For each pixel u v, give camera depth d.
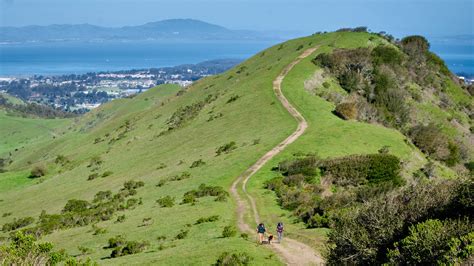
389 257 20.45
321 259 30.94
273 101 88.81
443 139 77.81
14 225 62.69
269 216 43.69
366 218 24.41
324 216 40.16
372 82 101.38
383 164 52.81
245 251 32.47
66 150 151.50
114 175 83.75
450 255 17.91
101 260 36.28
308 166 54.12
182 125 104.31
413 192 25.23
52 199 79.31
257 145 67.56
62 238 48.25
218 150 71.44
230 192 51.91
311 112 80.38
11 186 107.31
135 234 42.41
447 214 22.69
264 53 159.75
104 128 157.25
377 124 79.00
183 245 36.31
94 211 57.62
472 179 23.03
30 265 27.38
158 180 66.88
